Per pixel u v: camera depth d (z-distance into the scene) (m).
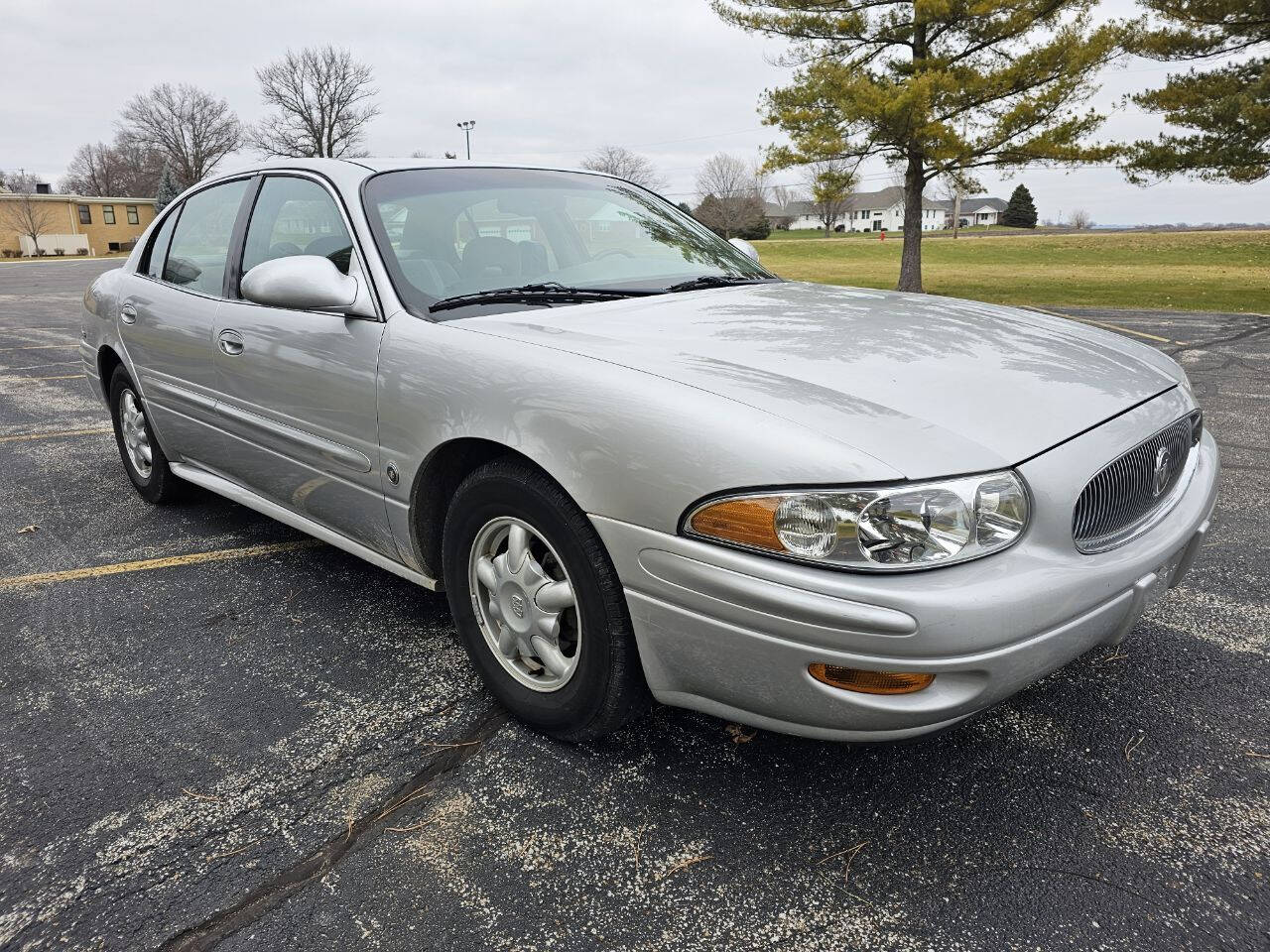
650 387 1.89
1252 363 8.45
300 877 1.81
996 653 1.66
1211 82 17.84
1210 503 2.32
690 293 2.77
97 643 2.82
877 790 2.06
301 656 2.73
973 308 2.81
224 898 1.75
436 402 2.24
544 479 2.06
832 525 1.63
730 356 2.06
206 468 3.56
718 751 2.22
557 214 3.05
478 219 2.84
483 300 2.51
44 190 74.12
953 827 1.93
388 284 2.48
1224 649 2.68
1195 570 3.30
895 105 18.41
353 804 2.04
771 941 1.64
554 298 2.60
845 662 1.65
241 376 2.96
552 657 2.18
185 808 2.03
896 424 1.76
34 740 2.30
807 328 2.32
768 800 2.03
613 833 1.93
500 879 1.80
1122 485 1.97
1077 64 18.27
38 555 3.58
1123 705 2.39
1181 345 9.81
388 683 2.56
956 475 1.68
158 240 3.82
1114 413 2.03
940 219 127.00
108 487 4.54
